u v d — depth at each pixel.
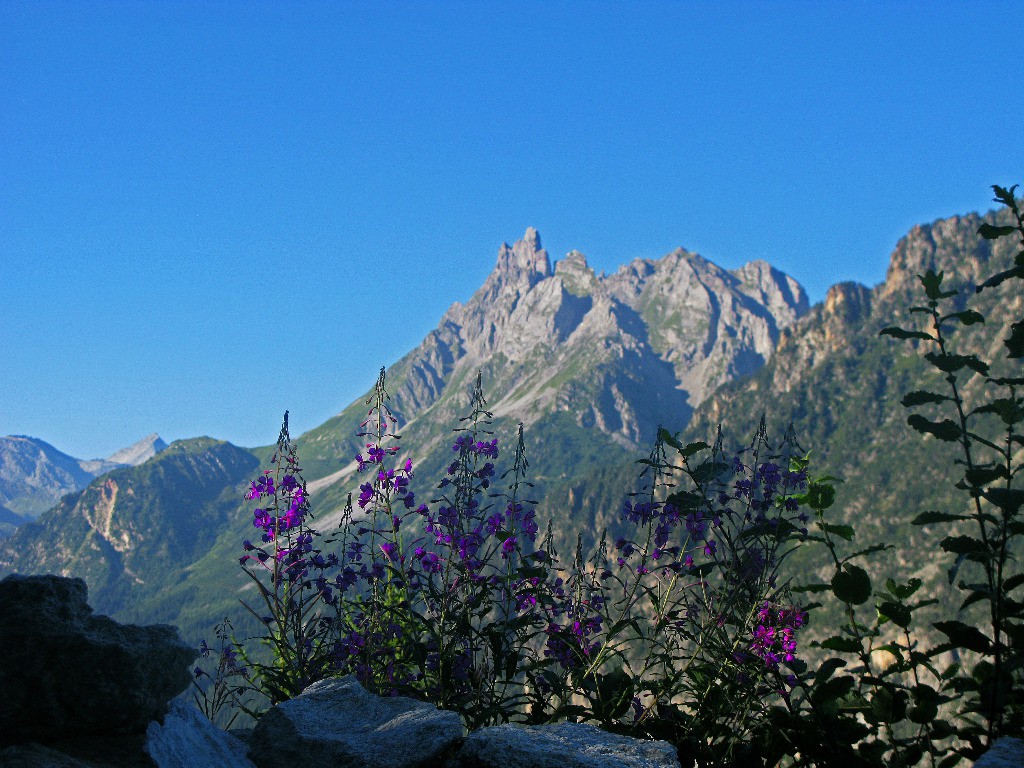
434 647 5.43
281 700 5.51
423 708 4.61
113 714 3.65
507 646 5.20
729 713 4.70
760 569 4.87
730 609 4.80
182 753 3.90
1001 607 4.52
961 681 4.71
